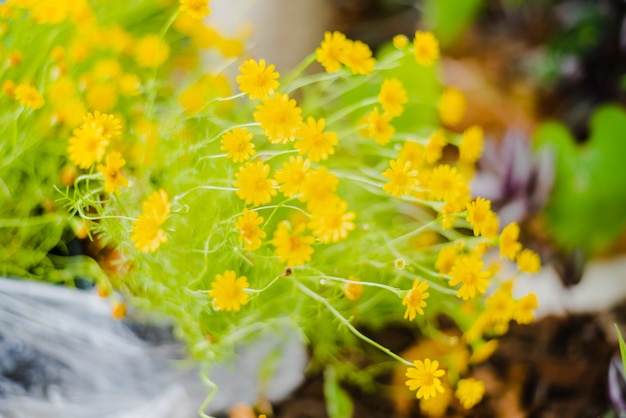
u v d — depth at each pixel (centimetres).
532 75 82
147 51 52
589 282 63
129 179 49
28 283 52
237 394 54
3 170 51
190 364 52
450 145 68
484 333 59
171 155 51
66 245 54
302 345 56
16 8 51
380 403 56
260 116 46
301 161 46
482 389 52
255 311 51
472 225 49
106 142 46
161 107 55
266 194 46
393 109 49
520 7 89
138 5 59
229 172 51
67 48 54
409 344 58
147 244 46
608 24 81
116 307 49
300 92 65
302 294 52
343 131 56
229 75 61
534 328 60
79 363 51
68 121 50
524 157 65
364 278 55
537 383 58
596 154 64
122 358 52
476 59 84
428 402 55
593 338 60
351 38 89
